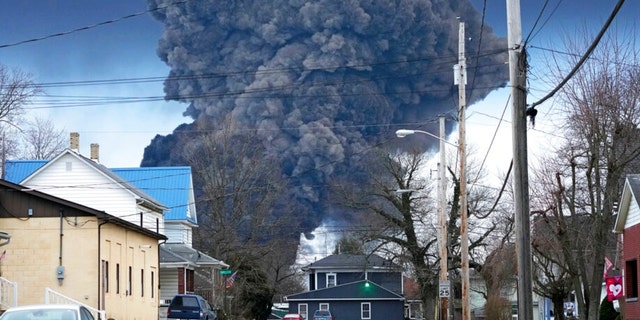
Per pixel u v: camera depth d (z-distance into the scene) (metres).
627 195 49.97
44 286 60.84
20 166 95.12
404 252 105.56
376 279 148.12
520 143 34.53
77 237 61.44
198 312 74.56
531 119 34.84
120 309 66.50
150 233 74.00
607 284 51.00
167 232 101.06
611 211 49.62
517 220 34.50
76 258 61.25
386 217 106.44
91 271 61.16
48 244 61.34
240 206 113.88
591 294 50.22
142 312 73.12
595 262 50.19
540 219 58.84
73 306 32.62
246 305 113.50
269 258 122.88
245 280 111.94
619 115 49.28
